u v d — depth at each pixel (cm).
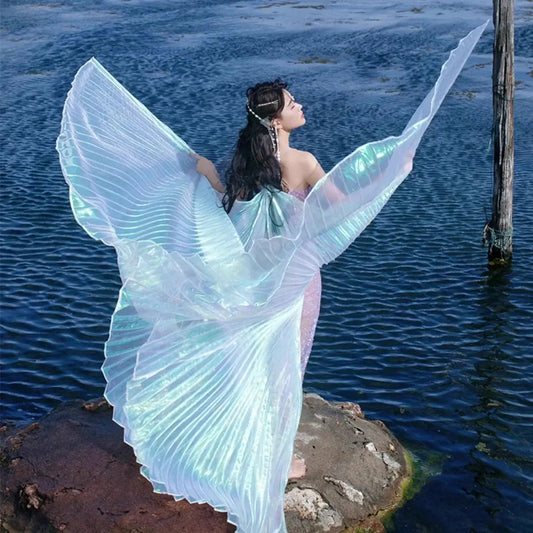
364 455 550
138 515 466
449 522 528
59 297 876
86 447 525
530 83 1866
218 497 423
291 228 454
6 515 481
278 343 446
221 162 491
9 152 1404
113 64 2108
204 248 454
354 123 1606
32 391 699
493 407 688
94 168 460
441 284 928
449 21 2617
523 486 575
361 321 838
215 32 2538
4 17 2789
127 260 426
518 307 880
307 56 2206
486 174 1300
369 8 2925
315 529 484
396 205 1170
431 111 414
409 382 727
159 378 430
